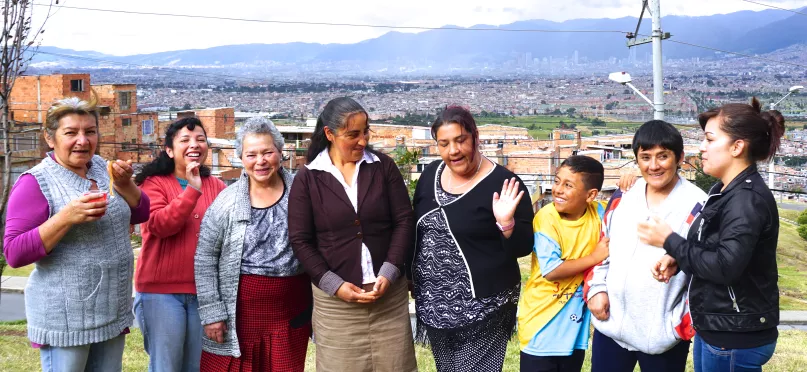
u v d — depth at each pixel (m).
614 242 3.66
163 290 4.19
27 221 3.49
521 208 3.72
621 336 3.64
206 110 54.91
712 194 3.33
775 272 3.25
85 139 3.60
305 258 3.79
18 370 6.73
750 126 3.19
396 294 3.94
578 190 3.68
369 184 3.83
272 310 4.04
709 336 3.31
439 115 3.71
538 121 104.31
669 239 3.27
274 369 4.07
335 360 3.88
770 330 3.25
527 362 3.88
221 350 4.07
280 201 4.06
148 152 49.50
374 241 3.82
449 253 3.80
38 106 43.50
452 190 3.81
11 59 7.73
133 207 3.87
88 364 3.83
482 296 3.79
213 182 4.49
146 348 4.28
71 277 3.58
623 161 41.34
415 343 4.16
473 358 3.83
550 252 3.74
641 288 3.55
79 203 3.35
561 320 3.82
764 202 3.13
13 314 18.62
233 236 3.97
